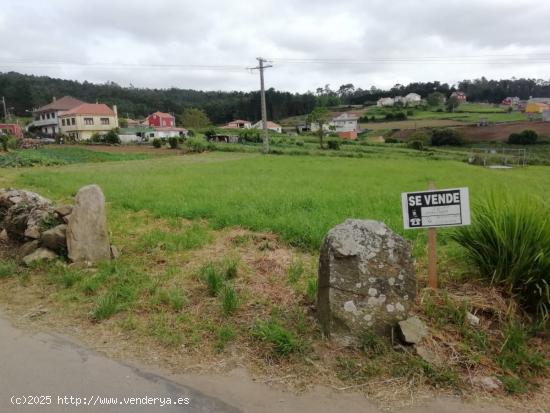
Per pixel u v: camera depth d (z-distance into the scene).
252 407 3.01
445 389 3.18
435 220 4.22
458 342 3.62
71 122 74.44
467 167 29.66
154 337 3.89
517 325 3.83
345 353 3.57
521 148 58.22
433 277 4.36
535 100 108.94
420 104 116.75
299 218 7.73
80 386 3.23
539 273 4.00
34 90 108.06
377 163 28.48
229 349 3.69
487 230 4.46
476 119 89.06
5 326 4.16
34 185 15.20
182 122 103.38
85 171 22.25
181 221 8.33
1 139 43.72
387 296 3.71
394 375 3.31
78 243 5.70
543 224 4.16
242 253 6.19
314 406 3.02
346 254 3.67
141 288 4.86
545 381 3.28
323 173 19.78
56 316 4.36
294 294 4.62
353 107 128.00
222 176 17.75
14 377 3.34
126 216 9.07
